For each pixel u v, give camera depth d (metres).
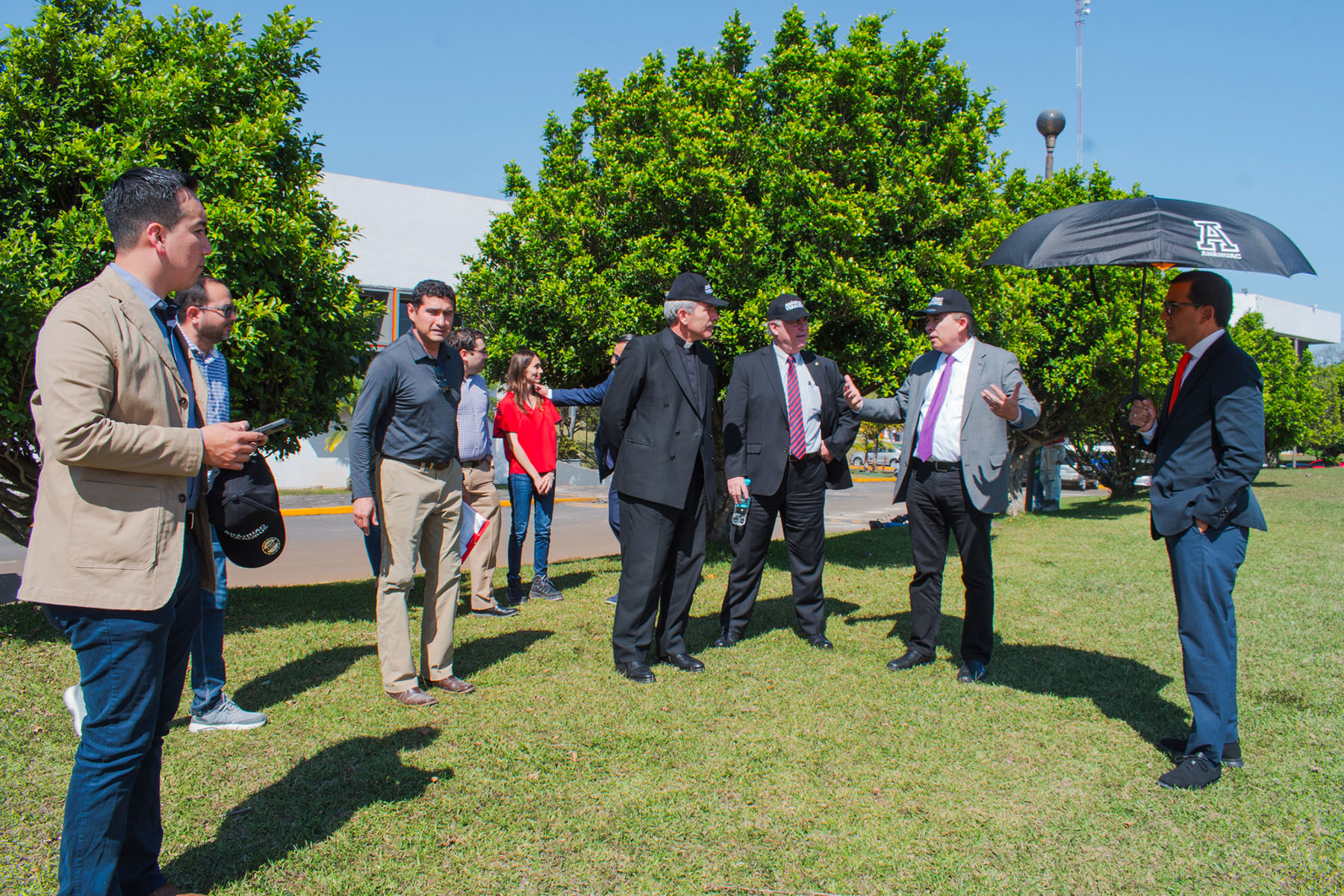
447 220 20.42
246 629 5.32
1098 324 13.41
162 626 2.06
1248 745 3.57
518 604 6.19
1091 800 3.04
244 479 2.42
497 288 8.34
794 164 8.16
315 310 5.63
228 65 5.60
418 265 20.05
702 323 4.44
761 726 3.67
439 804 2.90
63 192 5.00
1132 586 7.20
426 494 3.96
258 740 3.43
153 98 5.00
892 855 2.63
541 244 8.29
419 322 3.97
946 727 3.70
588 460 26.09
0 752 3.26
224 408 3.62
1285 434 29.52
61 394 1.89
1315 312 62.50
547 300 7.98
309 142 6.01
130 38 5.32
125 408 2.04
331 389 5.96
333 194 18.83
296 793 2.97
